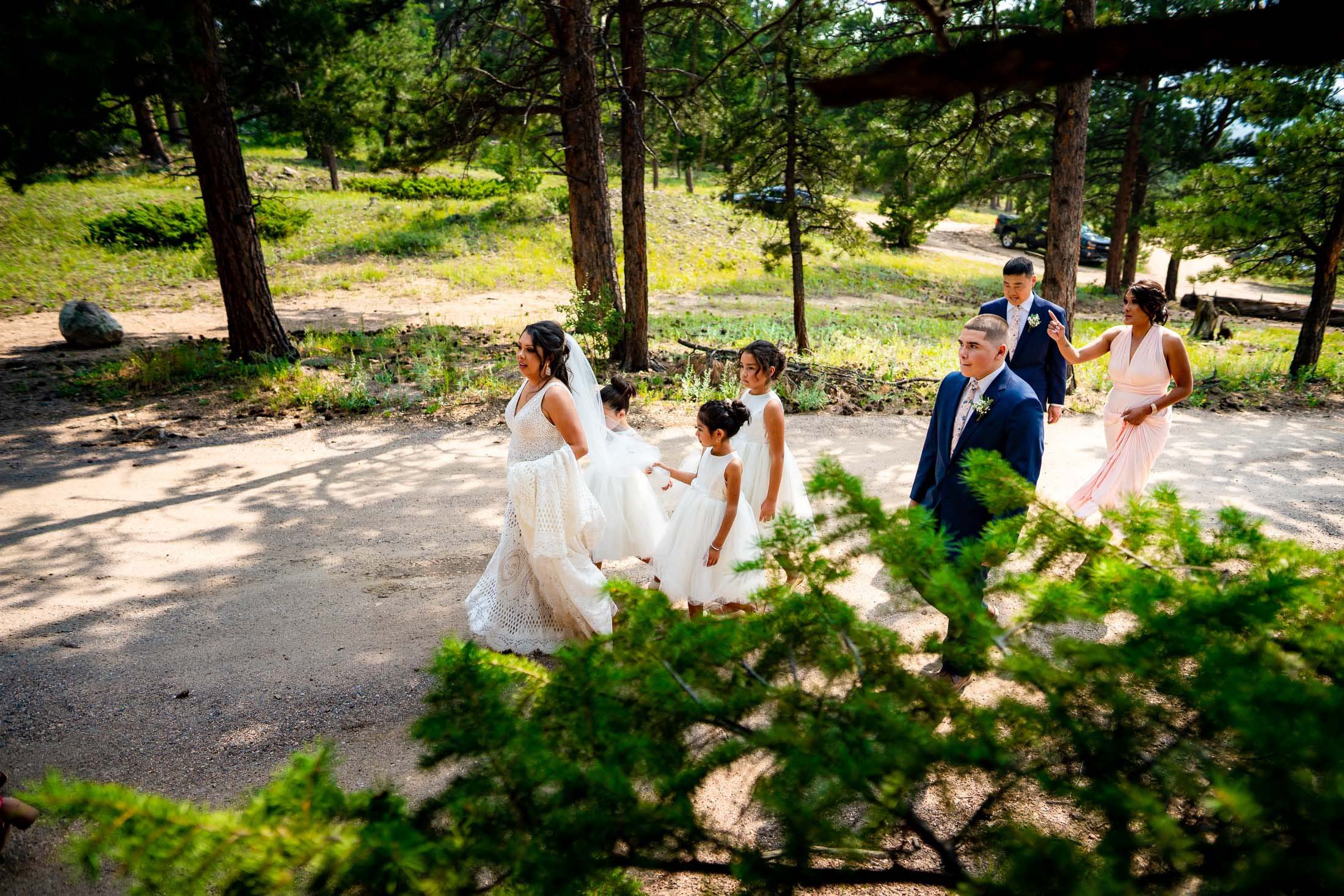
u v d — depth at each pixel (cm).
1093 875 114
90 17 835
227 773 339
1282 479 700
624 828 126
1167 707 133
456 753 138
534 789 130
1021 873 114
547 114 1252
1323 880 100
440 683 150
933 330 1683
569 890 119
